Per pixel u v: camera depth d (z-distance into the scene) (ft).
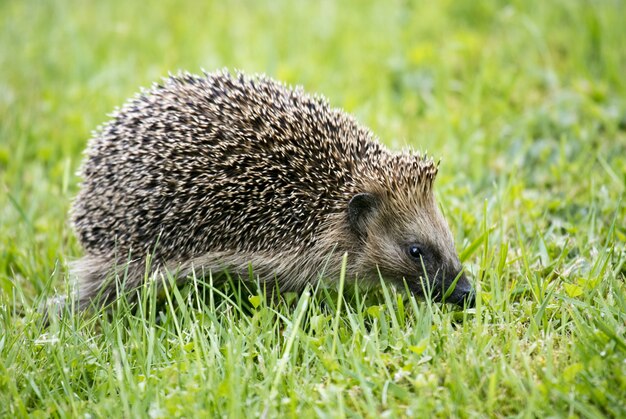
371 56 37.19
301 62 36.81
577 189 26.78
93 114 33.09
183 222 22.29
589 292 19.85
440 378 16.94
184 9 44.29
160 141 22.61
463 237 24.29
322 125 23.47
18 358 18.66
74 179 29.19
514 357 17.26
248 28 41.06
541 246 22.75
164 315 20.29
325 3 42.93
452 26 40.04
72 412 16.85
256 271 22.71
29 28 41.65
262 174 22.48
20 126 32.37
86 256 23.56
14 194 28.07
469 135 30.76
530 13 39.27
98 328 21.65
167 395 16.97
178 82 24.03
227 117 22.84
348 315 19.13
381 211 23.04
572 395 15.93
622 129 30.78
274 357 17.58
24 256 24.23
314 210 22.97
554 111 31.99
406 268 22.85
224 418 15.96
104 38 40.27
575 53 35.32
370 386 16.74
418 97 34.55
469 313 19.66
